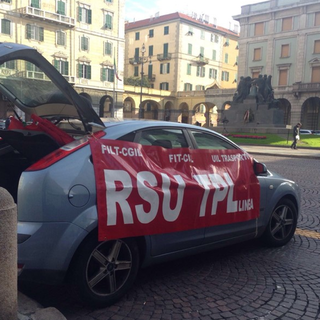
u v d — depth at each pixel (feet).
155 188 11.49
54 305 11.00
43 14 138.62
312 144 95.81
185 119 223.10
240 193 14.23
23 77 11.48
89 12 154.92
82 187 10.23
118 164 11.03
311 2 166.61
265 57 185.37
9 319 8.04
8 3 131.54
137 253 11.39
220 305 11.35
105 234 10.34
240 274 13.74
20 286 12.10
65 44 148.56
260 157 65.62
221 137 14.84
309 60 171.01
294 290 12.53
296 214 17.38
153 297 11.75
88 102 11.46
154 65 228.02
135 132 12.09
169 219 11.82
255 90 122.21
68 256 9.92
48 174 10.04
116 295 11.00
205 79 235.61
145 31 231.91
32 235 9.73
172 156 12.50
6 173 13.44
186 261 14.89
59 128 12.55
